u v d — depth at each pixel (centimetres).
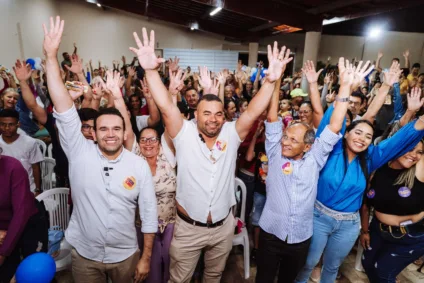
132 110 360
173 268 188
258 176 250
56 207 218
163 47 1399
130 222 161
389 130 245
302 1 644
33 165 240
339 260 192
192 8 1047
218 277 197
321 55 1414
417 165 172
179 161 173
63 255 197
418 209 175
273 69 159
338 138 166
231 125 180
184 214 178
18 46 812
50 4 1091
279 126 179
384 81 205
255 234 257
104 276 170
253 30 1141
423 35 1200
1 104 342
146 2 1084
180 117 170
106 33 1312
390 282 189
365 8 605
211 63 1399
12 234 153
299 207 168
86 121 205
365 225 202
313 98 226
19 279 93
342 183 175
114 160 154
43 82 568
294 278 188
